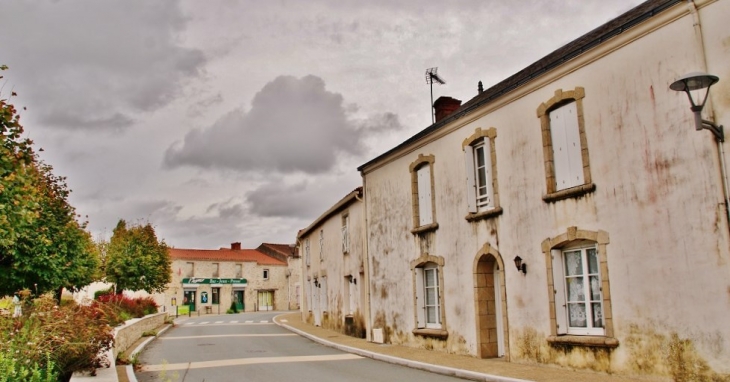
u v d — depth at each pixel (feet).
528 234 38.17
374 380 34.83
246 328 87.04
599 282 33.50
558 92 36.35
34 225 48.01
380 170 59.06
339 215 75.46
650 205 30.19
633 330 30.55
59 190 55.42
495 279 43.45
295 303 195.00
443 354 45.06
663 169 29.66
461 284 44.86
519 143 39.55
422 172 51.93
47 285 51.01
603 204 32.83
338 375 37.11
